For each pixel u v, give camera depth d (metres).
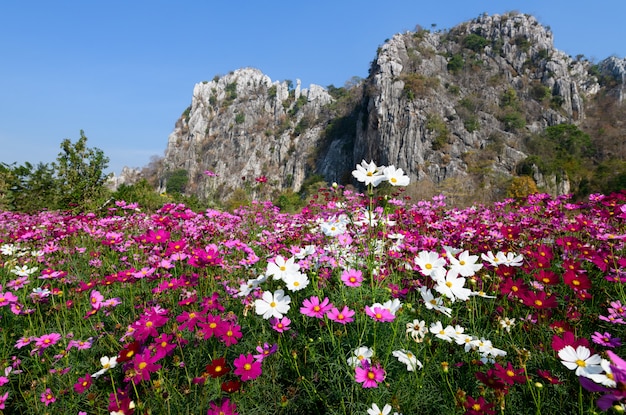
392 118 72.50
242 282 3.00
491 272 2.87
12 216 8.00
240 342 2.47
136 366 1.84
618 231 3.65
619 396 1.09
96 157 14.72
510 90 83.06
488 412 1.51
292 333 2.40
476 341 1.95
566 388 1.92
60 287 3.49
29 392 2.16
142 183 14.78
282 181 111.06
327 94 127.88
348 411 1.92
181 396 2.04
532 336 2.35
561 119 81.50
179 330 2.18
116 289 3.43
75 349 2.59
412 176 67.38
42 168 14.48
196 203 15.34
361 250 2.79
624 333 2.29
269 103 136.25
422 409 1.93
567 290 2.88
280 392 2.11
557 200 4.96
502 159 65.19
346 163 91.94
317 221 4.19
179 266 3.68
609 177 53.47
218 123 138.00
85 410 2.17
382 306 1.95
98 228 5.72
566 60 106.12
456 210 5.53
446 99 75.06
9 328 2.88
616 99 91.88
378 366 1.79
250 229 5.84
